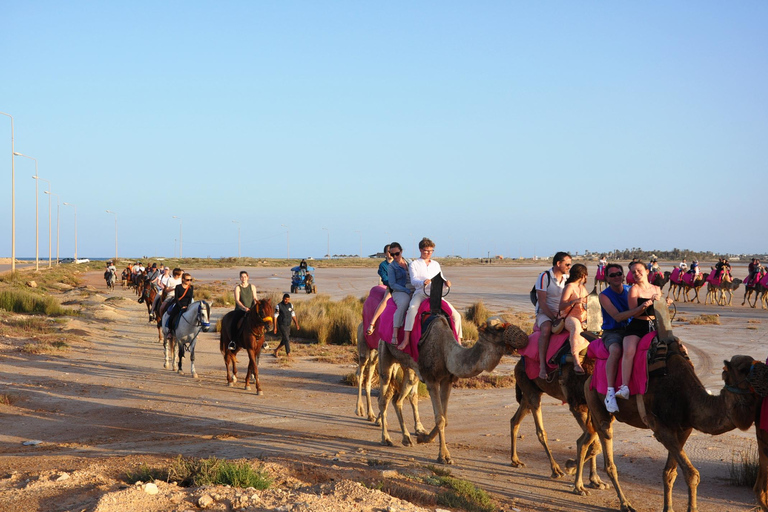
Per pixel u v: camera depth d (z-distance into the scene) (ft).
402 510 19.52
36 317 84.48
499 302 131.85
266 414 39.63
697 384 21.43
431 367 29.81
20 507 18.78
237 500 19.02
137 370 54.80
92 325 86.43
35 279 180.86
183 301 54.85
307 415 39.68
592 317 26.86
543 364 26.76
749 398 19.92
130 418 37.55
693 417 21.29
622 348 23.27
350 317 79.41
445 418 29.89
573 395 25.88
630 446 33.58
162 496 19.29
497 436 35.73
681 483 27.17
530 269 371.56
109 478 22.33
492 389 50.96
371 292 37.40
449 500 22.25
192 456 27.68
